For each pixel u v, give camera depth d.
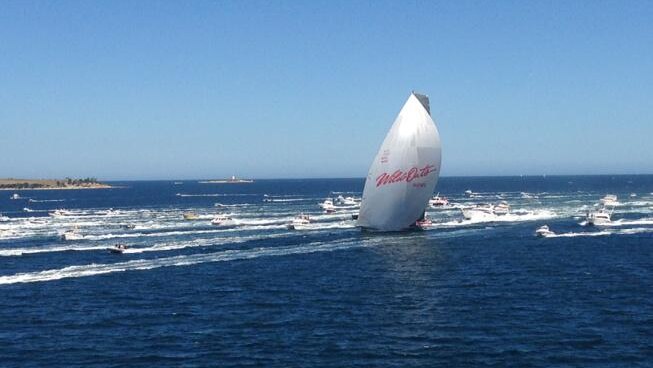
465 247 89.19
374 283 63.28
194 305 54.28
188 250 88.56
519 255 81.06
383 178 103.06
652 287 59.28
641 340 42.66
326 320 48.75
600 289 58.81
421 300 55.25
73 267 74.31
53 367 38.69
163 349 41.84
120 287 62.03
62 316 50.78
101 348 42.22
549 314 49.62
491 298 55.66
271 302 55.25
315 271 70.50
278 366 38.50
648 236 100.44
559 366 38.06
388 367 38.16
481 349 41.22
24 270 73.62
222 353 40.91
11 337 44.94
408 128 101.75
